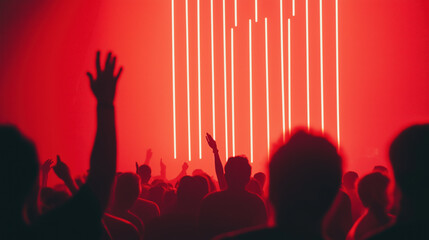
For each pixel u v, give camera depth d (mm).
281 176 1485
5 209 1351
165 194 4125
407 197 1611
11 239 1359
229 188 3258
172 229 3461
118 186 3432
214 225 3160
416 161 1570
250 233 1492
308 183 1449
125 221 3139
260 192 4273
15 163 1342
